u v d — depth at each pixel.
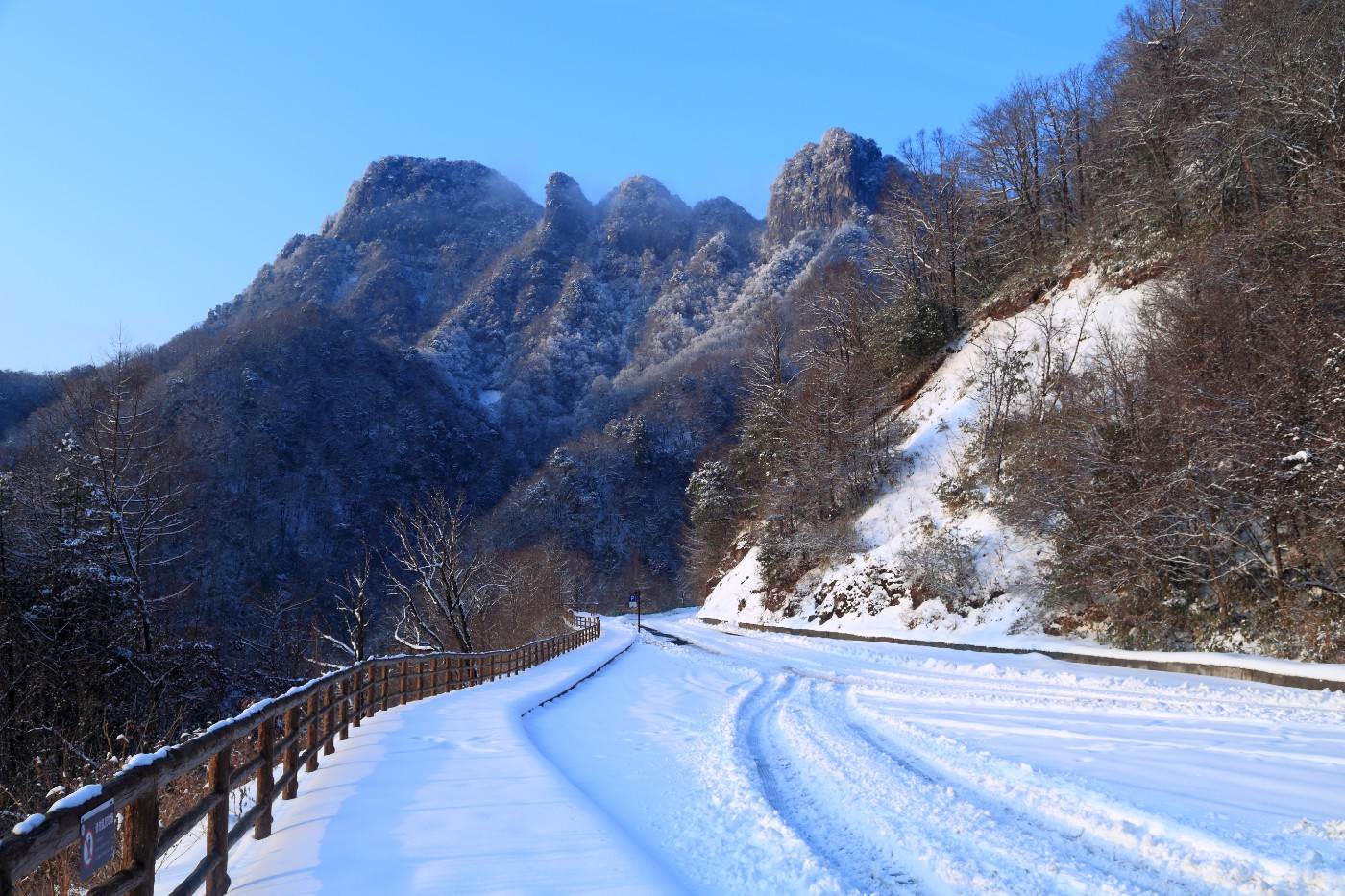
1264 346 26.27
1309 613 22.03
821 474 53.78
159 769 4.75
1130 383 29.23
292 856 6.55
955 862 6.43
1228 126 36.09
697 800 9.34
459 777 9.55
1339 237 25.67
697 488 81.88
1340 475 21.38
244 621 60.56
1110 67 55.06
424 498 124.38
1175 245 39.50
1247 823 7.11
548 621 59.97
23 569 30.53
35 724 24.28
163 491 42.94
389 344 174.62
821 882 6.16
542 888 5.74
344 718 12.59
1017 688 20.14
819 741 12.80
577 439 158.38
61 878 6.09
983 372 47.34
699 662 31.19
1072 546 30.06
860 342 63.38
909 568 40.22
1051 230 55.28
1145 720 14.22
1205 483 25.34
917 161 60.59
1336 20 34.75
